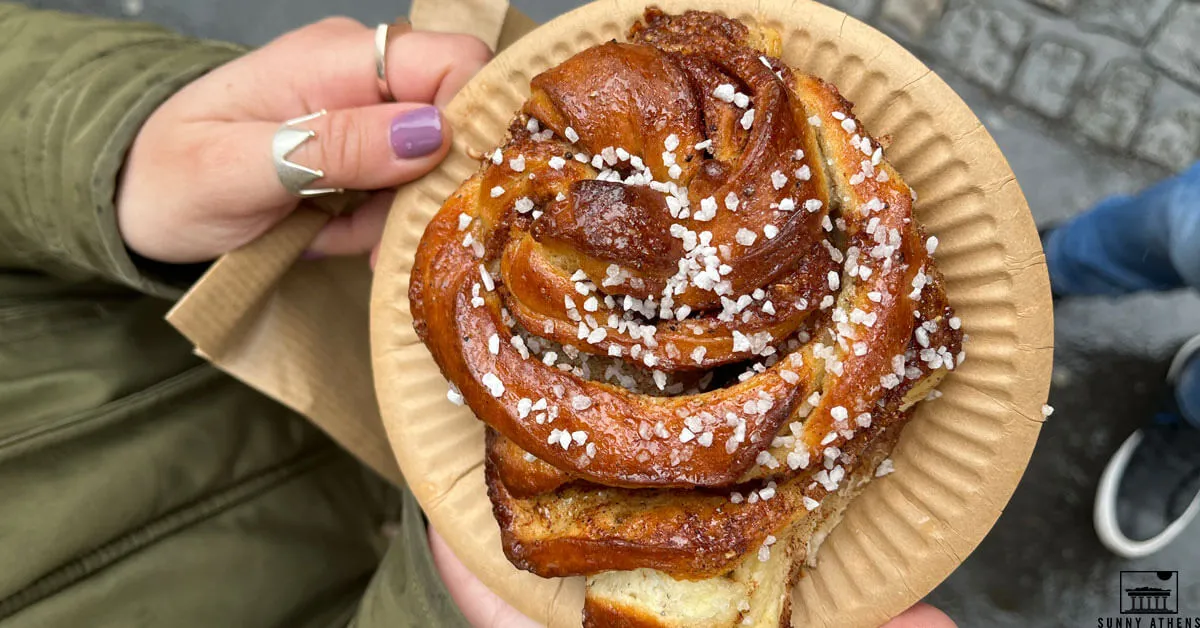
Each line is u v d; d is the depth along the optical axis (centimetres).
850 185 14
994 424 15
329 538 24
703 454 13
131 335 21
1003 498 15
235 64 18
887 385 14
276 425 23
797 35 16
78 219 18
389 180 18
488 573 18
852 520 17
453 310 15
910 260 14
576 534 15
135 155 18
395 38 18
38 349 20
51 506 18
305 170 17
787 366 14
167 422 21
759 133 13
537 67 17
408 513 20
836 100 15
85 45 18
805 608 17
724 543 14
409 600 19
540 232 14
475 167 18
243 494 22
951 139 15
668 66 14
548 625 18
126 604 19
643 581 15
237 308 18
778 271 13
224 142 17
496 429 15
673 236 13
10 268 21
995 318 15
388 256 18
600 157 14
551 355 15
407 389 18
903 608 16
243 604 21
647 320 14
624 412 14
